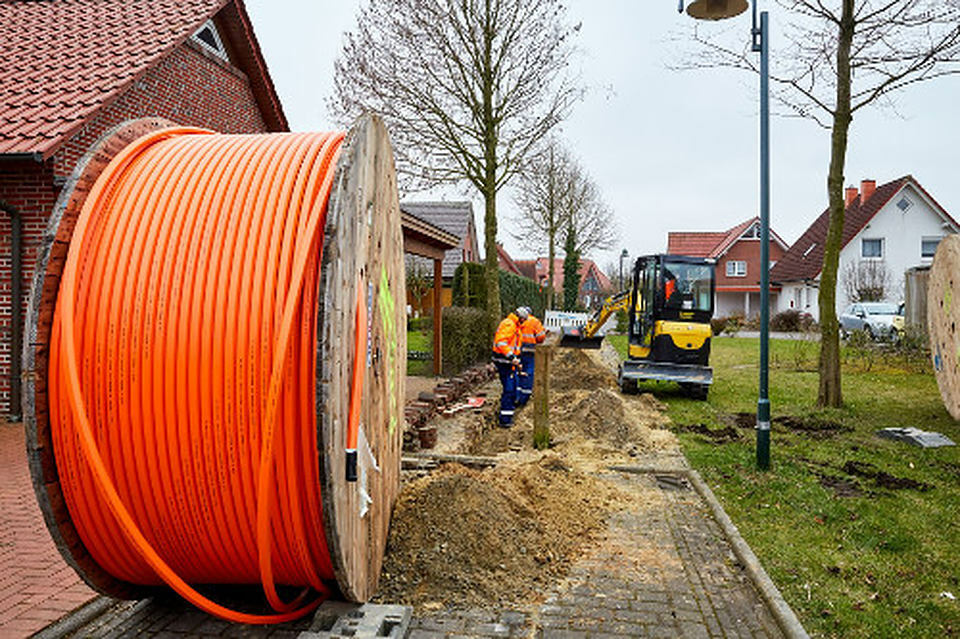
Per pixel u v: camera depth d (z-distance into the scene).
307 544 3.90
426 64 16.58
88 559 3.98
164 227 3.89
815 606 4.53
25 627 4.06
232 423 3.64
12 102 9.82
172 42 11.62
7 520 5.83
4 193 9.74
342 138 4.54
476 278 28.03
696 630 4.16
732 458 8.40
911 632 4.25
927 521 6.22
